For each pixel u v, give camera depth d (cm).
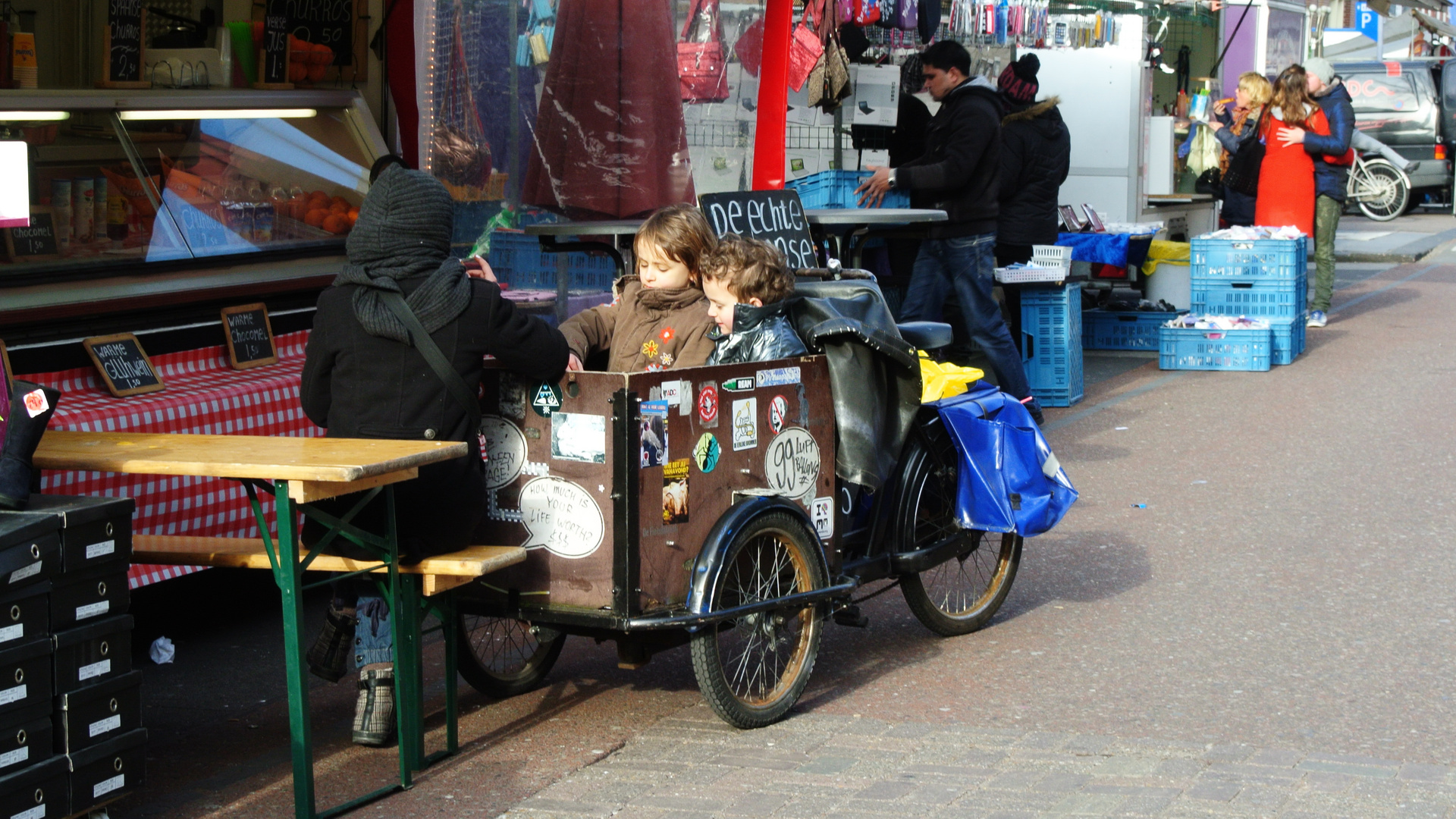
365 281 399
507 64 742
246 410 544
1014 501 518
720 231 571
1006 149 949
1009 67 971
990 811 373
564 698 475
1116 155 1280
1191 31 1509
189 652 532
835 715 453
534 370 404
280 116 663
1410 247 1878
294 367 588
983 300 875
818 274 562
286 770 418
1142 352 1197
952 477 520
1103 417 923
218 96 634
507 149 749
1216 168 1418
